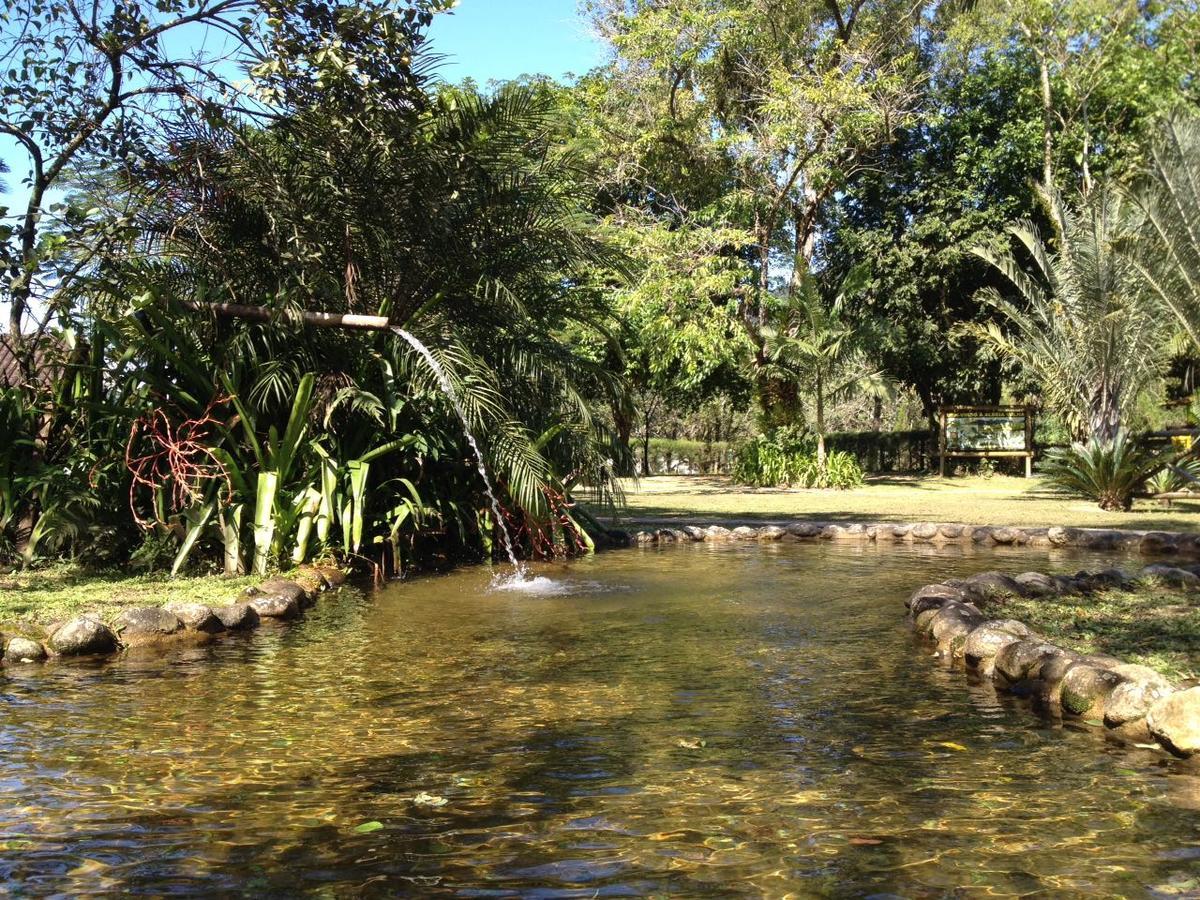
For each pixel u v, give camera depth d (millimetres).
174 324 8797
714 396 30688
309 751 3777
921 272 26688
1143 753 3723
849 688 4730
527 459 9375
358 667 5242
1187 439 17141
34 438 8914
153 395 8867
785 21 25859
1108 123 24516
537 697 4582
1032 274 26422
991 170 25531
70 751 3781
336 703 4488
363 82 8930
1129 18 22547
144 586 7512
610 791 3320
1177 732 3705
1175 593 7152
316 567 8516
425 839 2930
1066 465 16453
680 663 5305
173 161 9695
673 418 41281
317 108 9352
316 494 8703
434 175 9875
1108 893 2561
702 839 2918
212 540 8789
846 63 24172
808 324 24203
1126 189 14531
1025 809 3145
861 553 10859
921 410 40125
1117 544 11008
